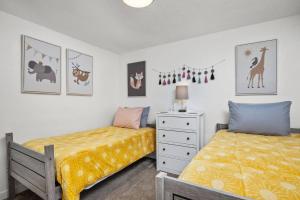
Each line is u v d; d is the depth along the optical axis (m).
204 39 2.53
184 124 2.25
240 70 2.26
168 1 1.66
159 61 2.94
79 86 2.59
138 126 2.71
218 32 2.42
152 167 2.58
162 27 2.24
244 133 1.94
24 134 1.95
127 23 2.11
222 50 2.40
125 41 2.73
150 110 3.03
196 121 2.17
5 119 1.80
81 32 2.35
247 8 1.81
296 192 0.69
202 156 1.14
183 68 2.71
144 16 1.94
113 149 1.87
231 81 2.34
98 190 1.89
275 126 1.76
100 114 2.98
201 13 1.90
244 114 1.94
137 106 3.18
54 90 2.24
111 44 2.85
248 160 1.06
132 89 3.23
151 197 1.75
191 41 2.63
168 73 2.85
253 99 2.19
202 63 2.55
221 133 1.96
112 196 1.77
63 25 2.13
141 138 2.40
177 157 2.30
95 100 2.88
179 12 1.87
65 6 1.71
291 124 1.97
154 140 2.71
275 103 1.90
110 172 1.77
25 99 1.96
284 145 1.41
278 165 0.98
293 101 1.97
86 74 2.71
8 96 1.82
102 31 2.33
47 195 1.27
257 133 1.86
